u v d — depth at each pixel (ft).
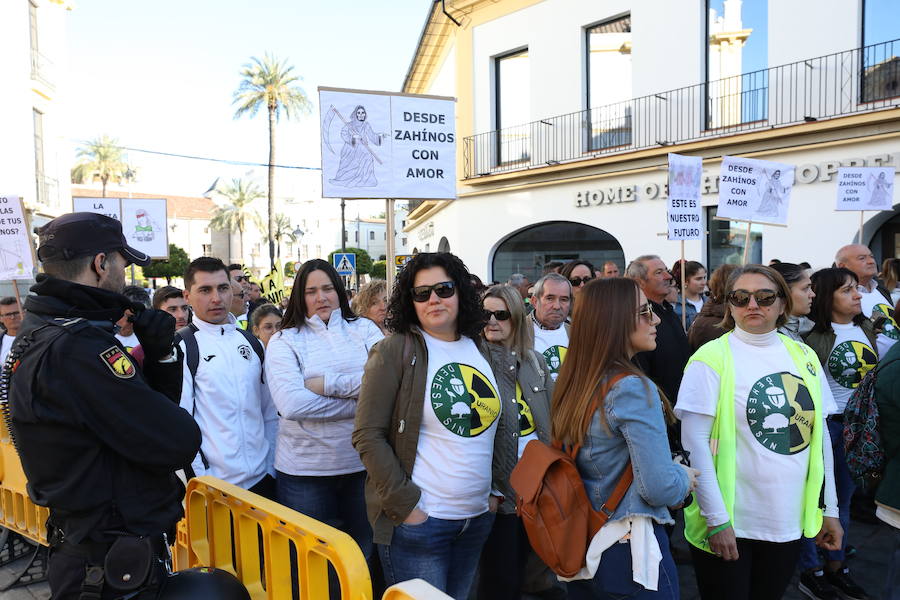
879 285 20.98
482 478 8.93
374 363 8.71
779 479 8.85
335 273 11.88
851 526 16.52
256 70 111.55
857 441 9.28
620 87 45.83
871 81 34.35
